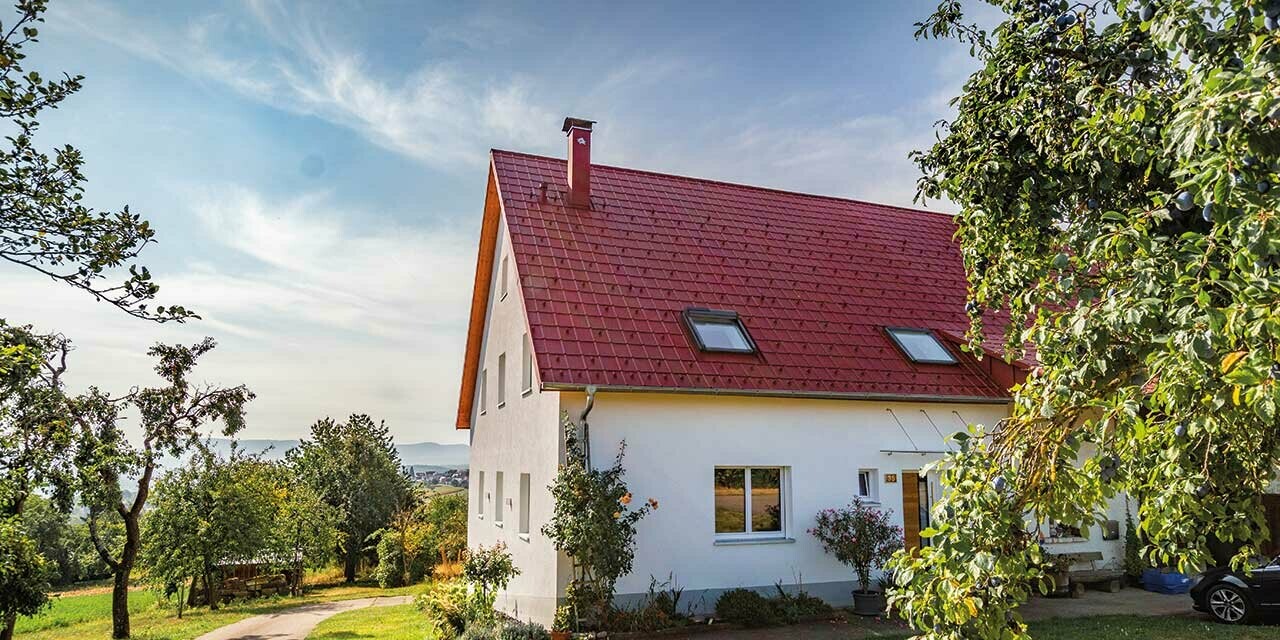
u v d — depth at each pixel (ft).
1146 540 46.14
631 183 59.77
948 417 46.03
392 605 70.33
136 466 59.06
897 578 10.90
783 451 42.42
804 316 48.73
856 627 37.50
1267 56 7.77
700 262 51.49
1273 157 7.72
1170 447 10.09
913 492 44.62
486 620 39.81
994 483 10.28
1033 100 13.76
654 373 40.55
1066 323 11.00
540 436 43.06
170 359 61.93
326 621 56.95
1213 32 9.40
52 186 18.85
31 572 48.98
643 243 51.90
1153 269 9.07
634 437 39.78
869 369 45.52
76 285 19.31
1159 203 10.84
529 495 45.11
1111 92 11.98
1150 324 8.96
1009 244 14.89
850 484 43.39
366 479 128.16
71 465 43.86
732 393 40.63
